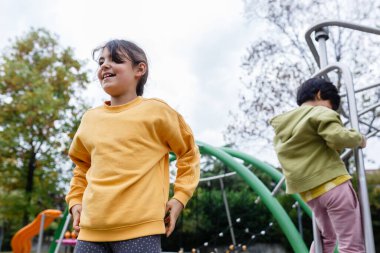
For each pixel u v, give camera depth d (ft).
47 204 33.68
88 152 4.10
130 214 3.35
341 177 4.89
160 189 3.66
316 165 5.02
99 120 3.97
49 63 36.96
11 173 33.40
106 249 3.42
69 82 36.19
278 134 5.69
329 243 5.29
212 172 35.29
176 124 4.07
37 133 33.73
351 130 4.56
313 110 5.24
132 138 3.67
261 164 12.69
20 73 33.65
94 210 3.41
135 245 3.27
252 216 30.32
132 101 4.02
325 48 5.79
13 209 32.45
